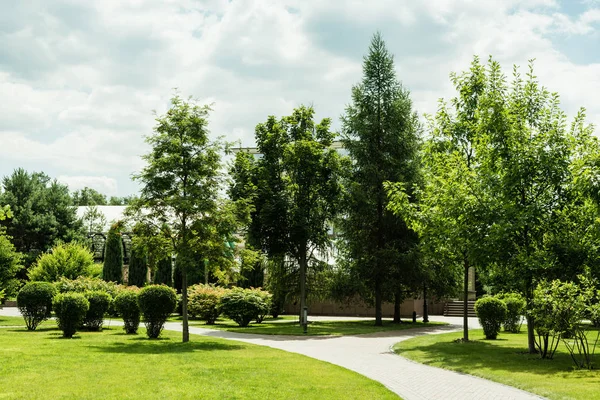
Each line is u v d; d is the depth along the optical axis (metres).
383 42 33.59
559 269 15.05
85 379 10.56
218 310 30.20
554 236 15.48
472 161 18.94
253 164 30.14
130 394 9.30
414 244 30.20
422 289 32.41
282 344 19.67
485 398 9.90
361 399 9.41
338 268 32.50
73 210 54.19
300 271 30.73
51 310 22.80
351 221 31.80
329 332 25.14
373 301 34.06
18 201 51.81
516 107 16.97
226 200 19.41
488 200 16.25
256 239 29.34
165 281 40.81
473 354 16.47
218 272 19.98
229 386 10.28
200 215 18.83
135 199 19.03
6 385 9.76
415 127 32.78
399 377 12.23
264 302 29.81
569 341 20.30
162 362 13.24
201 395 9.40
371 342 20.81
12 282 29.44
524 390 10.73
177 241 19.42
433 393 10.35
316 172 29.39
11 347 15.43
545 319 13.97
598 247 15.03
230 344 18.58
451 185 17.50
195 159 18.84
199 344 18.12
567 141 15.80
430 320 37.81
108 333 22.30
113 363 12.81
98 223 56.91
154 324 20.47
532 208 15.16
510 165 15.82
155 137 18.69
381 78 33.19
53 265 36.28
